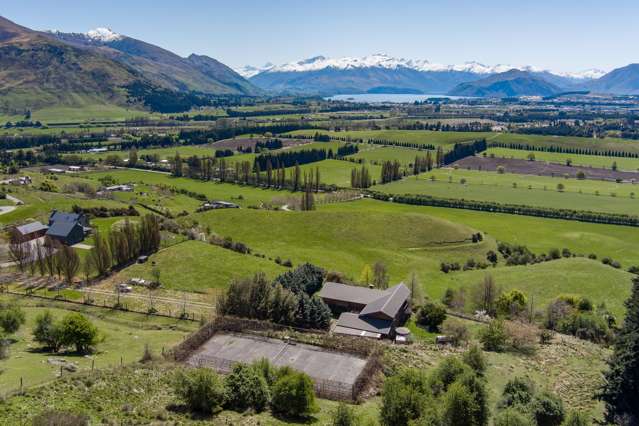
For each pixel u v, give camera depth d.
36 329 70.06
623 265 151.00
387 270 138.25
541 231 185.38
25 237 129.00
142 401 52.41
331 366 68.69
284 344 75.38
